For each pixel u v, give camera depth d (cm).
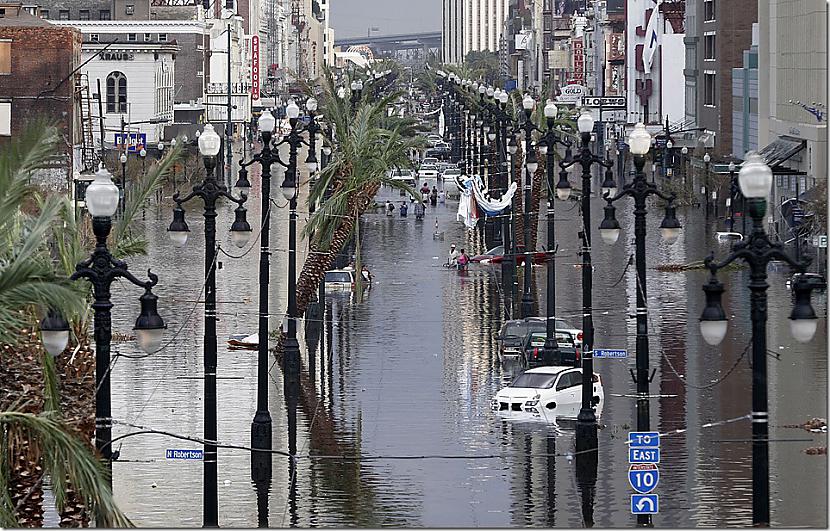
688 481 7125
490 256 17138
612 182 7888
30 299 4278
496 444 8069
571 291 14450
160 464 7625
